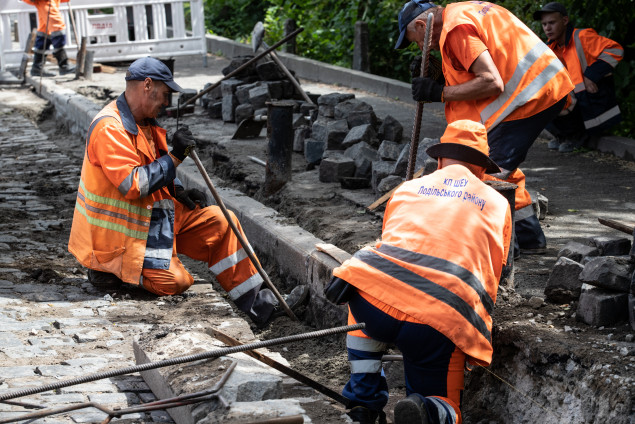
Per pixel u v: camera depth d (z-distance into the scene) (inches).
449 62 202.4
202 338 162.2
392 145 305.4
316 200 293.6
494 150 205.8
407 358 145.7
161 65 212.4
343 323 213.5
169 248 216.7
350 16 669.3
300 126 391.5
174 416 144.4
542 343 160.4
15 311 201.8
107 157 204.5
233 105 444.8
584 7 417.1
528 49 202.4
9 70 673.0
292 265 242.4
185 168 350.3
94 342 182.5
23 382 158.2
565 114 362.3
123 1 657.6
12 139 480.4
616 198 286.4
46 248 266.7
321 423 143.7
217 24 949.8
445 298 140.0
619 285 167.9
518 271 212.8
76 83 603.2
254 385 139.5
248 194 325.1
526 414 162.2
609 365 147.9
